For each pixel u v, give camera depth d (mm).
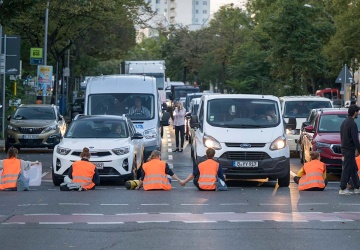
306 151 29750
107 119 25094
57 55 64812
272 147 23062
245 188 23031
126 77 32000
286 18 56156
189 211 17531
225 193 21375
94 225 15414
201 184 21969
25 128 37125
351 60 69688
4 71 39562
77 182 21875
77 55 70688
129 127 25219
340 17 67250
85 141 23625
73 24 58219
